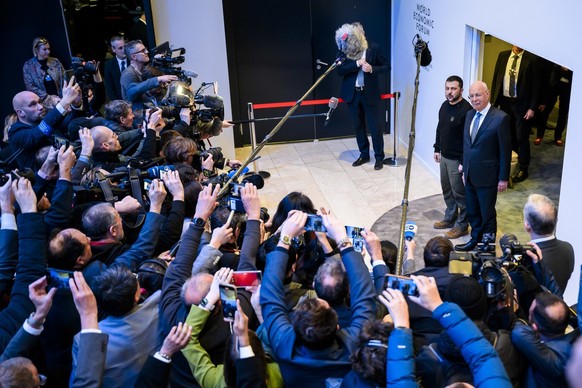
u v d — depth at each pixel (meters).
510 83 7.18
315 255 3.46
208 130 5.64
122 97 6.92
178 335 2.56
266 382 2.55
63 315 3.02
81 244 3.20
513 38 5.62
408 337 2.36
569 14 4.77
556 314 2.77
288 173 8.13
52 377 3.09
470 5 6.38
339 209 7.13
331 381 2.49
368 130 9.27
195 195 4.07
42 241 3.16
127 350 2.84
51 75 7.51
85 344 2.58
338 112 9.08
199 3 7.71
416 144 8.24
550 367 2.62
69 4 7.48
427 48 7.08
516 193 7.18
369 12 8.68
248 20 8.53
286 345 2.56
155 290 3.26
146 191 4.34
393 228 6.66
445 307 2.44
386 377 2.33
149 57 6.79
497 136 5.53
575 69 4.77
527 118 7.18
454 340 2.41
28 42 7.62
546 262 3.80
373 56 7.75
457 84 6.05
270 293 2.73
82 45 7.63
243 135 9.03
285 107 9.01
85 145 4.10
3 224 3.27
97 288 2.85
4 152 5.21
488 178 5.66
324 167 8.25
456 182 6.25
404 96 8.52
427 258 3.68
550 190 7.16
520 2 5.44
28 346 2.70
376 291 2.88
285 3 8.53
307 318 2.50
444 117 6.20
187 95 5.41
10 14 7.49
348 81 7.89
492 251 3.29
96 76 6.25
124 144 5.12
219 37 7.88
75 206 4.15
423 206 7.06
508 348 2.72
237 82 8.78
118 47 7.25
